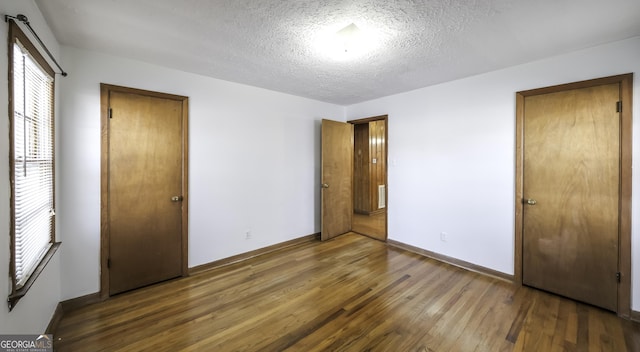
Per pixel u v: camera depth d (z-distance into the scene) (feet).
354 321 6.68
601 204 7.24
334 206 14.12
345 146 14.70
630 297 6.83
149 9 5.49
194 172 9.54
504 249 9.09
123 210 8.09
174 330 6.32
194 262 9.61
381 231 15.14
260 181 11.55
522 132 8.57
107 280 7.82
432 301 7.64
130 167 8.20
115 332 6.24
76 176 7.28
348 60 8.22
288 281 8.94
